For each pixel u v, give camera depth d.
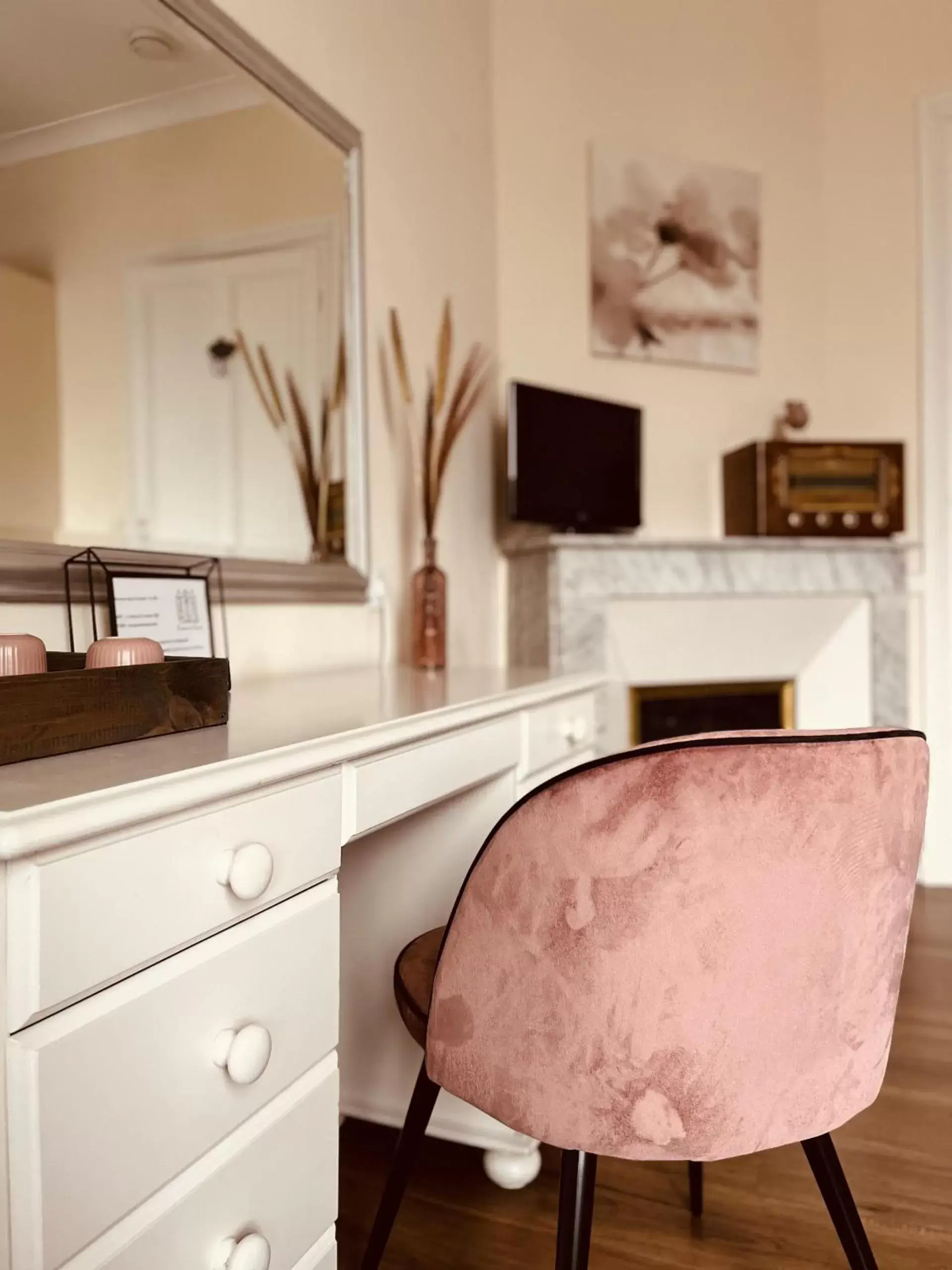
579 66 3.04
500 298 2.95
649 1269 1.28
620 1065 0.82
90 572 1.15
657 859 0.77
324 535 1.80
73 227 1.19
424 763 1.07
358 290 1.92
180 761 0.72
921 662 3.13
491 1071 0.89
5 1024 0.55
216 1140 0.73
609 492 2.88
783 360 3.26
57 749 0.75
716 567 2.90
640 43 3.10
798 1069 0.84
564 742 1.55
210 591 1.45
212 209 1.47
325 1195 0.88
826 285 3.28
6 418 1.09
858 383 3.24
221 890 0.73
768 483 2.94
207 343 1.45
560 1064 0.84
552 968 0.83
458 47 2.60
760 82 3.22
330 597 1.82
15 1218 0.56
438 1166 1.53
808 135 3.26
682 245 3.13
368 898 1.49
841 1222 1.01
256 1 1.61
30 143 1.13
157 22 1.33
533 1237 1.34
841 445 2.96
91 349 1.22
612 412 2.89
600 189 3.04
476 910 0.89
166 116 1.36
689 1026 0.80
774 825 0.76
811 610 3.05
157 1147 0.66
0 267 1.08
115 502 1.26
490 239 2.87
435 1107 1.46
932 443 3.10
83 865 0.59
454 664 2.54
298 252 1.71
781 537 2.95
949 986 2.24
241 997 0.76
